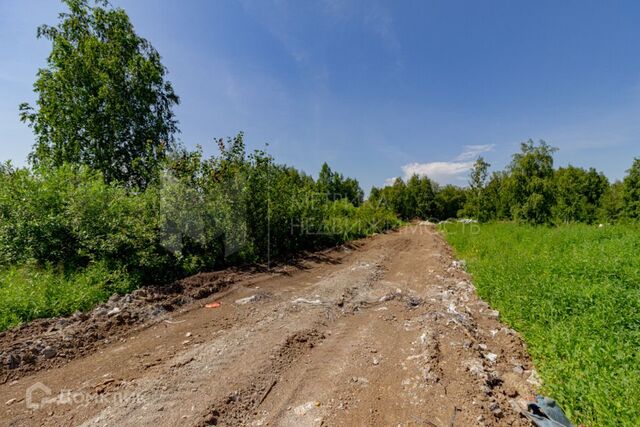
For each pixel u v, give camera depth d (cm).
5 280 584
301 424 287
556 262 732
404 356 408
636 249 772
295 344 441
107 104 1385
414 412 297
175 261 781
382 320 545
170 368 371
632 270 595
